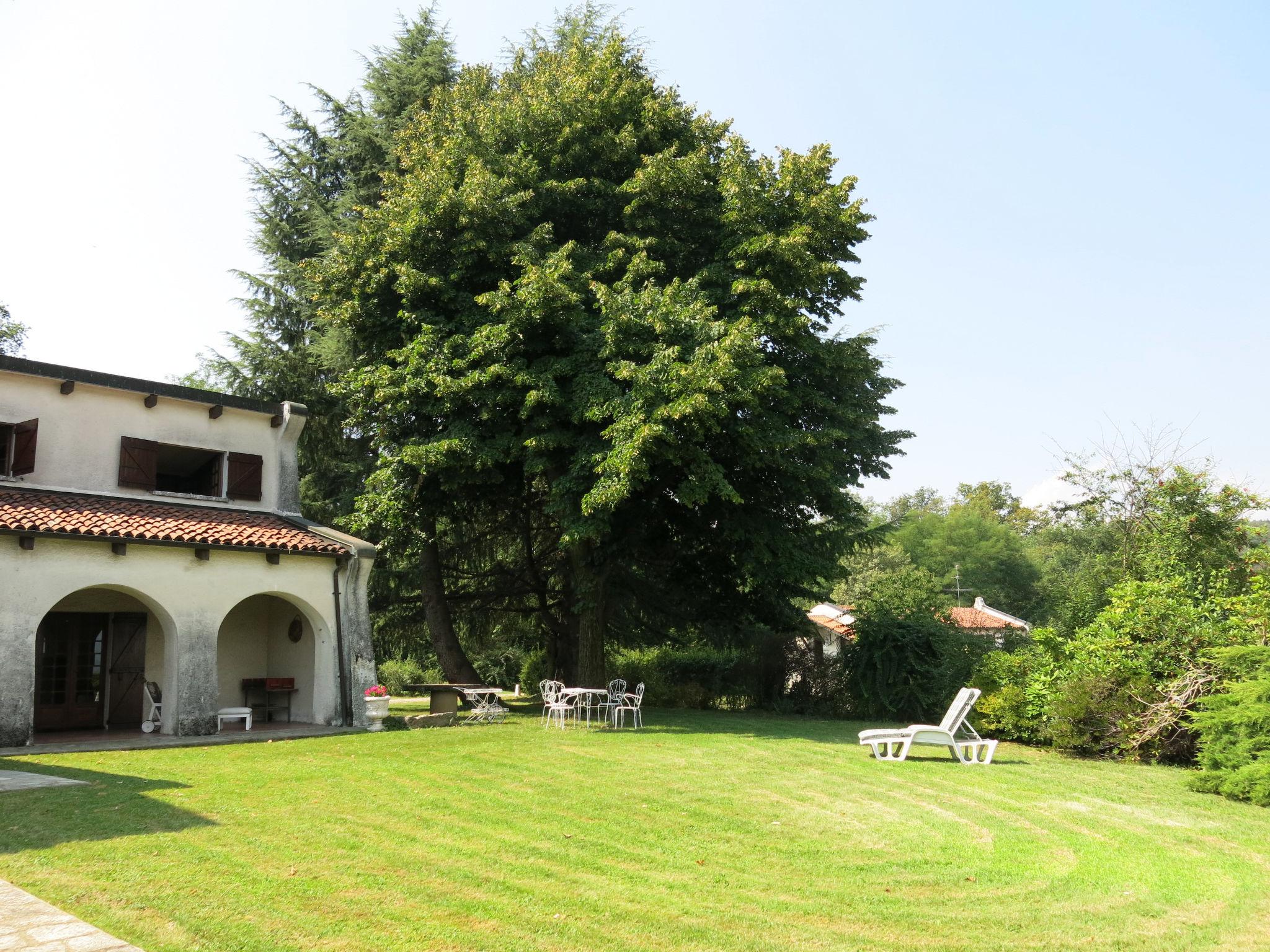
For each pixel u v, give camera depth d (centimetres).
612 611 2497
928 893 690
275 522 1853
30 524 1406
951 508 7519
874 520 6456
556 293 1670
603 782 1116
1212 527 2034
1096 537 3039
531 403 1683
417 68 2739
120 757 1295
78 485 1683
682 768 1238
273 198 2841
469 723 1870
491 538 2608
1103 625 1563
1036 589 5775
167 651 1591
